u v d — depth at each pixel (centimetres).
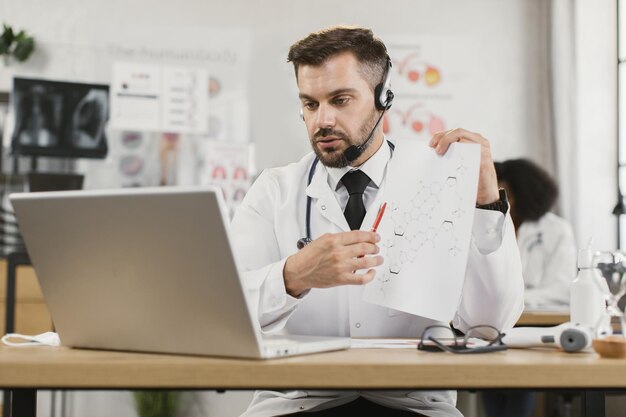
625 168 494
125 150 488
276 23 508
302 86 159
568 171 500
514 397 312
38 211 117
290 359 104
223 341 107
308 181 175
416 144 141
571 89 502
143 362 99
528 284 401
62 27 493
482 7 522
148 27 498
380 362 99
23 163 474
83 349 124
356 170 168
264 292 137
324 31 160
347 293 165
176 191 104
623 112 500
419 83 516
